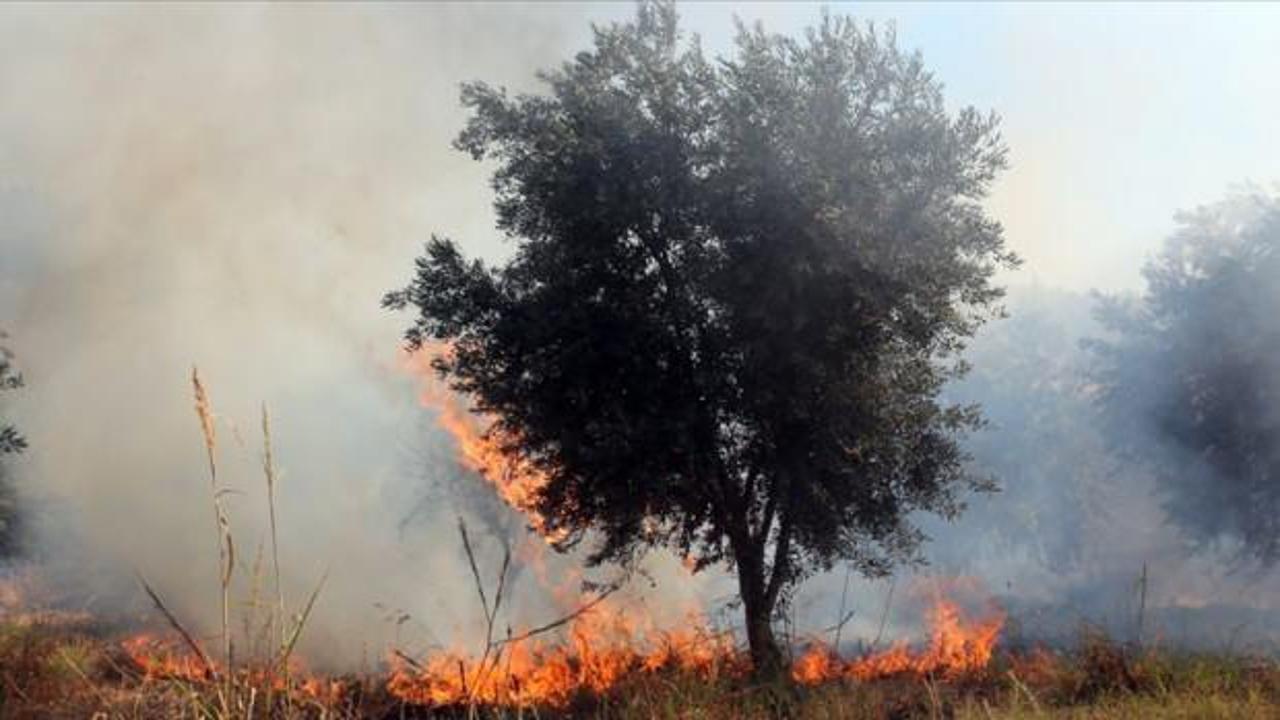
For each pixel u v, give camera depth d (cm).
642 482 1377
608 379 1411
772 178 1355
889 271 1348
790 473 1427
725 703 721
